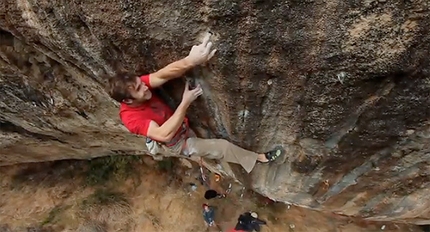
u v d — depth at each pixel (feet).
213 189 21.12
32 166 22.21
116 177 21.95
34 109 13.28
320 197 13.91
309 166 11.89
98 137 15.96
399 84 8.18
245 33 7.89
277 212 20.51
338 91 8.61
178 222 20.61
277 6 7.38
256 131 10.71
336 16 7.27
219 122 10.73
